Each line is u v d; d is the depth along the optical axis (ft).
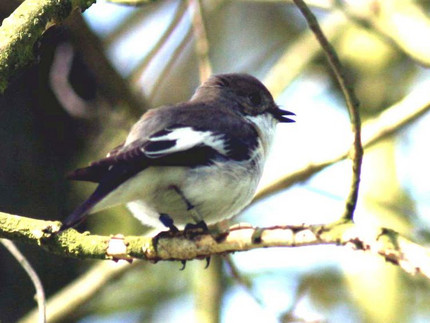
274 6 47.62
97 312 38.47
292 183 35.14
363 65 43.34
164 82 42.73
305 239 20.03
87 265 37.96
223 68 46.39
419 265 17.67
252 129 29.91
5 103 37.35
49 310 34.09
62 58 36.06
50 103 37.83
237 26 47.62
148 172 25.48
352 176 19.89
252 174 28.60
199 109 29.45
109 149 37.91
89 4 21.89
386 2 38.45
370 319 38.73
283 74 39.81
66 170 37.93
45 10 21.30
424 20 38.75
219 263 35.76
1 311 35.70
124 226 38.01
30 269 26.40
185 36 37.78
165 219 27.22
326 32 43.60
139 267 34.78
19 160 37.09
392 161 39.40
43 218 36.86
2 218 23.50
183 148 26.43
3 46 20.83
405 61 43.86
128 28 42.01
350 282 39.47
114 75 36.29
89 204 22.63
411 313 38.75
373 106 43.09
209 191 26.89
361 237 18.78
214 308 35.37
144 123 27.63
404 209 38.58
